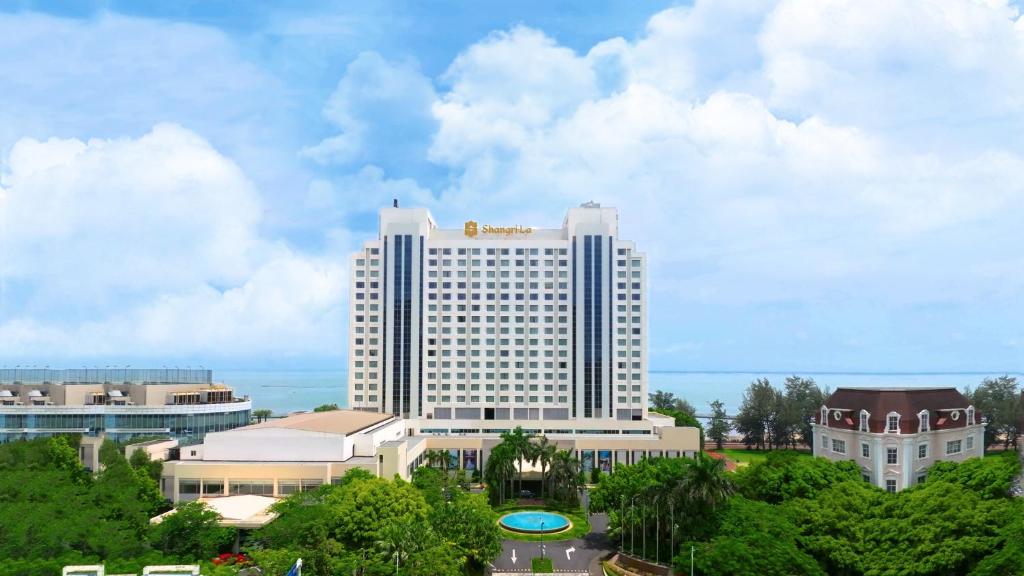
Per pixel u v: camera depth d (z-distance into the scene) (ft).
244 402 593.83
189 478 383.04
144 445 412.57
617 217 652.07
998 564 216.95
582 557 354.74
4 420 538.06
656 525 330.95
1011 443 652.07
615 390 626.23
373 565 252.62
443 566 249.96
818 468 320.09
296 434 400.26
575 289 634.43
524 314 634.84
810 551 276.62
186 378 616.80
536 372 629.92
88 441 424.87
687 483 306.55
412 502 298.76
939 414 352.49
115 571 224.74
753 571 254.68
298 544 259.80
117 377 614.34
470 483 512.63
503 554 358.43
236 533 318.04
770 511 293.23
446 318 636.07
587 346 627.87
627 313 633.61
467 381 629.51
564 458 456.86
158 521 327.67
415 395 622.54
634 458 561.02
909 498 272.72
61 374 610.65
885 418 342.44
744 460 652.48
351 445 419.95
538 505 459.32
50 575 216.54
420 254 633.20
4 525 251.60
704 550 282.15
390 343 626.23
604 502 367.25
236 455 399.24
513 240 643.45
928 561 241.55
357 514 282.97
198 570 205.16
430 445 561.84
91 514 270.46
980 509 250.37
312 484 380.58
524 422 597.52
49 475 325.01
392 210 645.92
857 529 269.23
